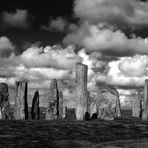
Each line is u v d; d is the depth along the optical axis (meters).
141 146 36.75
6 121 56.00
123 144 38.12
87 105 64.19
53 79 70.94
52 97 70.19
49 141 38.50
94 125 54.25
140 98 89.94
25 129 46.41
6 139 38.16
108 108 66.75
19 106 69.88
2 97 67.12
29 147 34.50
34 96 76.25
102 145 37.19
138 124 59.44
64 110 83.50
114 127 53.44
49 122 56.09
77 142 38.69
